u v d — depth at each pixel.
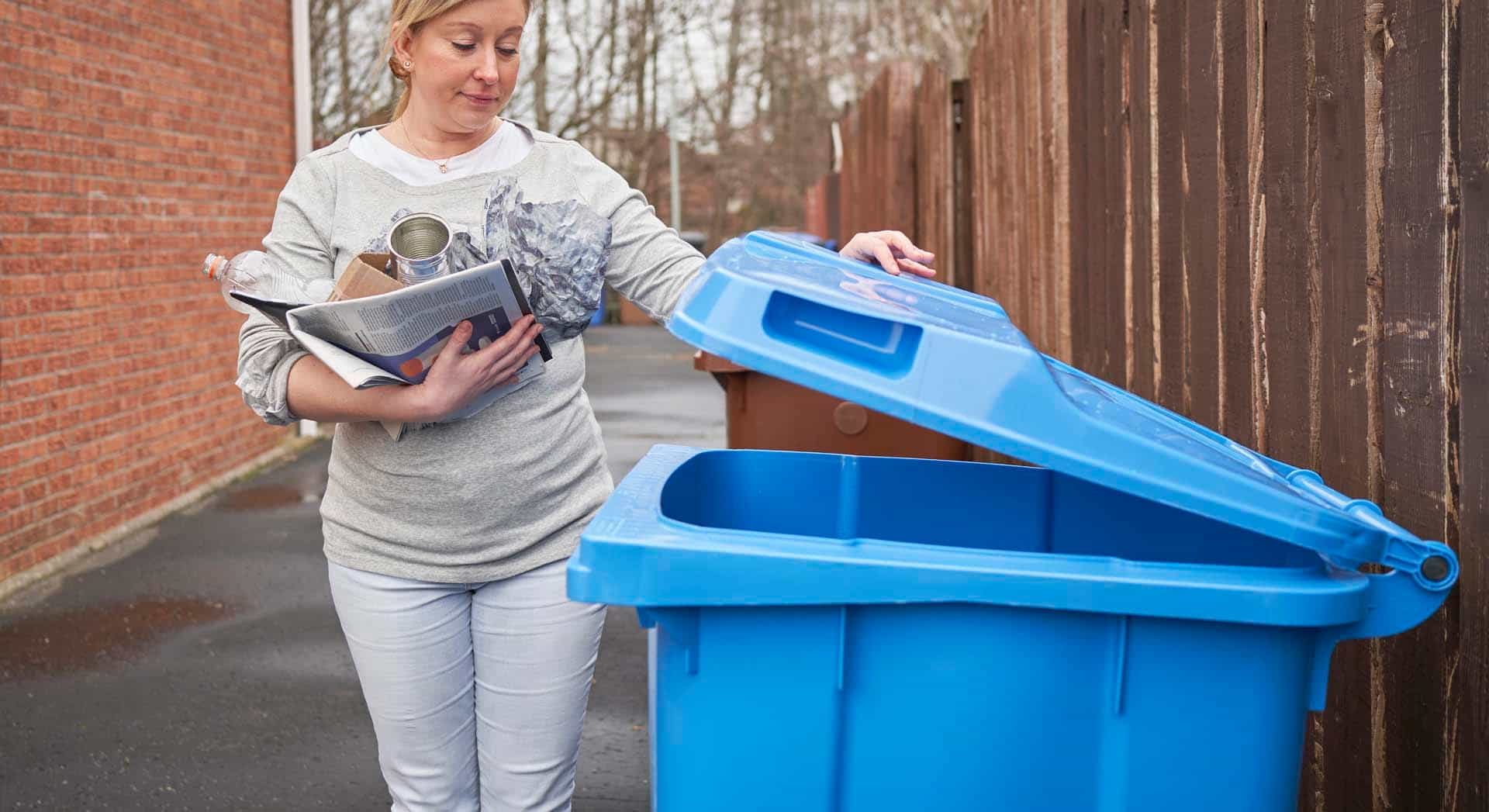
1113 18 3.60
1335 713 2.42
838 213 15.74
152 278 7.35
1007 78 5.20
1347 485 2.25
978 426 1.68
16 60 5.88
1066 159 4.21
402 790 2.41
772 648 1.69
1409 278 2.03
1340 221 2.25
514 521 2.30
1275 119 2.51
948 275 6.46
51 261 6.16
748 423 4.22
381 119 15.16
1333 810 2.43
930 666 1.69
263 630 5.14
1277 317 2.53
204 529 6.96
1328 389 2.32
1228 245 2.78
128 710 4.29
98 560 6.30
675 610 1.69
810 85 36.12
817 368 1.71
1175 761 1.69
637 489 1.95
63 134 6.31
